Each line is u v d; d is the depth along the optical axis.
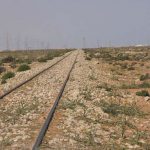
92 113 16.30
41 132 11.39
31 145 10.40
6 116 14.38
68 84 25.86
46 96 19.97
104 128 13.77
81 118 14.95
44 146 10.48
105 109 17.30
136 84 30.05
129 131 13.92
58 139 11.36
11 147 10.20
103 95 22.33
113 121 15.23
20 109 15.76
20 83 24.80
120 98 21.98
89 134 12.40
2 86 26.45
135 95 23.80
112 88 26.83
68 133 12.26
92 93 22.39
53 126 13.10
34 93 21.03
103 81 31.98
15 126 12.75
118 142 12.10
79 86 25.05
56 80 28.36
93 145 11.27
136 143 12.25
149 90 26.45
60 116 14.81
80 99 19.42
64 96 20.02
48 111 15.63
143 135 13.52
